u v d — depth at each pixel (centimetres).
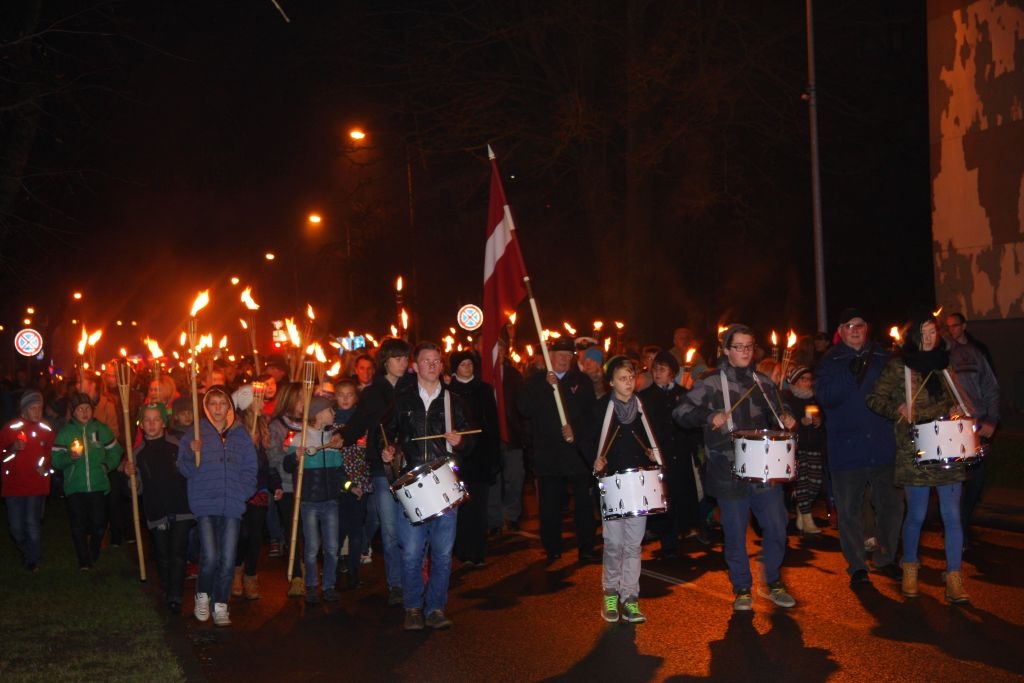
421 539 915
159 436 1029
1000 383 2094
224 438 974
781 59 2992
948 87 2183
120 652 838
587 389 1205
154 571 1230
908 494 935
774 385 926
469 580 1123
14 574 1223
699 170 3041
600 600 996
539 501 1212
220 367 1677
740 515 916
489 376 1096
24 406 1268
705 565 1145
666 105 3017
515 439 1407
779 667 753
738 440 883
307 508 1053
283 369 1433
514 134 3042
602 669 774
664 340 3975
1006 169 2050
